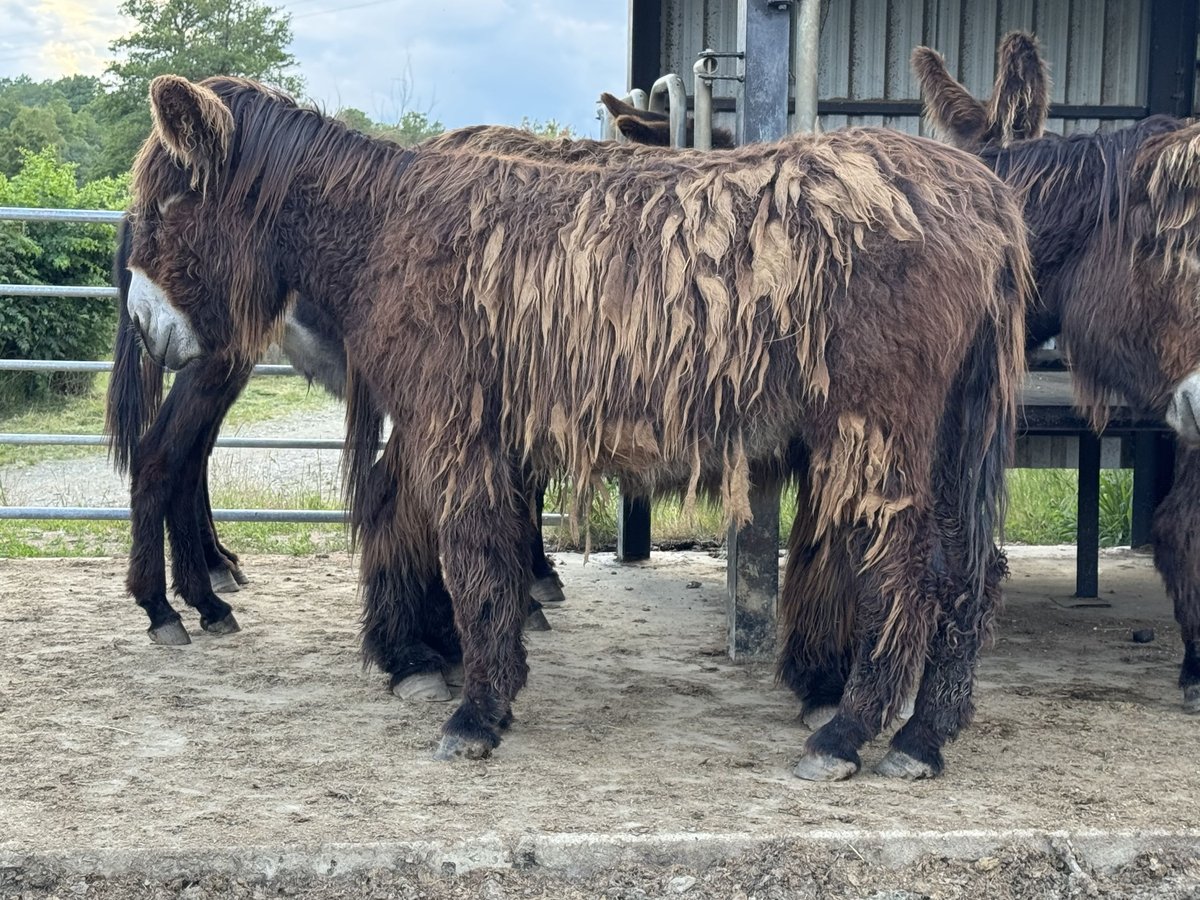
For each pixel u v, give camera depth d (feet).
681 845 8.71
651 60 22.36
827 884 8.50
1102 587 19.86
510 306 10.42
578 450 10.41
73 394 45.29
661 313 9.96
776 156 10.50
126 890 8.38
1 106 202.39
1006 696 13.19
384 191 11.65
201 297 12.22
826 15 22.62
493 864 8.68
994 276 10.03
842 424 9.89
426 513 12.14
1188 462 12.28
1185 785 10.20
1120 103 22.98
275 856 8.57
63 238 45.16
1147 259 12.09
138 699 12.66
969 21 22.75
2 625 15.89
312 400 47.42
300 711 12.30
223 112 11.71
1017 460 22.15
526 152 13.61
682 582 19.71
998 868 8.73
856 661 10.50
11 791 9.83
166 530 15.99
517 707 12.60
